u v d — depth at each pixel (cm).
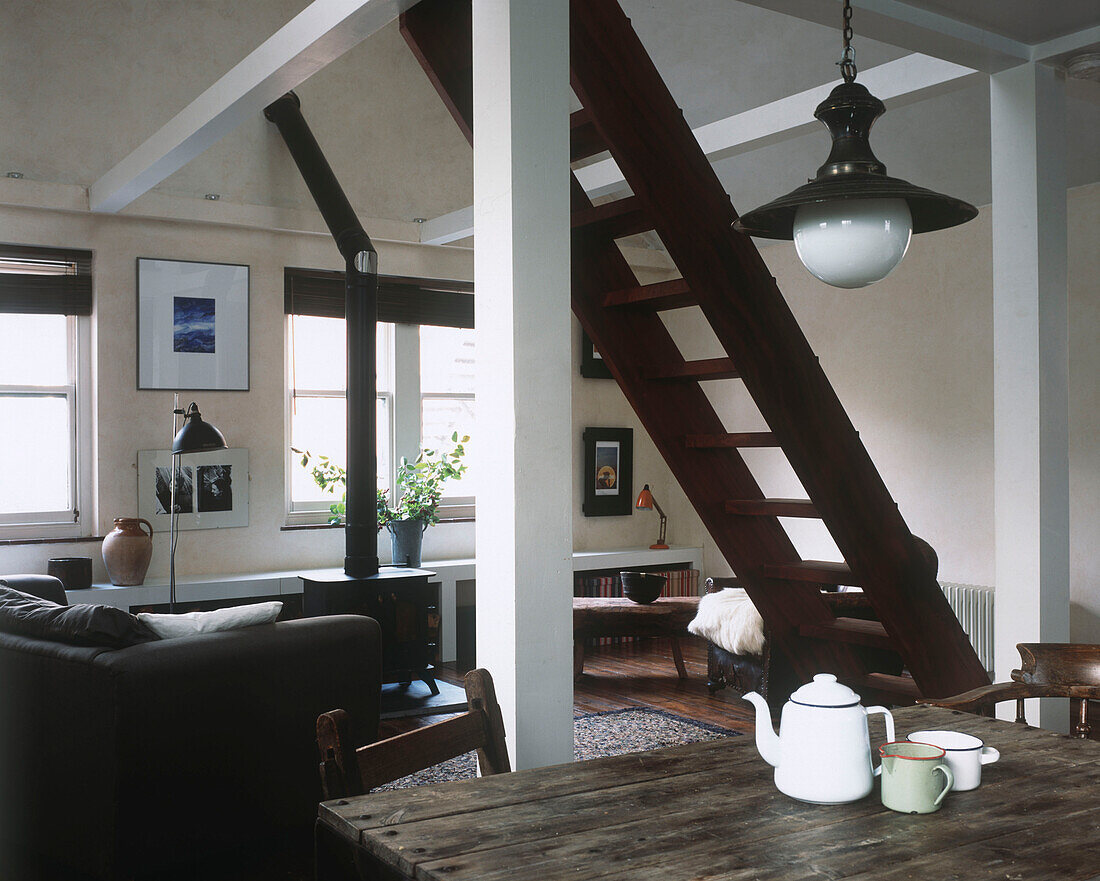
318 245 701
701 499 356
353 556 582
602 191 599
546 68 248
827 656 388
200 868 342
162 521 645
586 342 819
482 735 201
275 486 684
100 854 322
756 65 627
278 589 642
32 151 601
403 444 737
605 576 800
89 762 325
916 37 345
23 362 622
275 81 407
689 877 140
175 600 597
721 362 318
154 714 325
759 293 326
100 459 628
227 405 668
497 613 246
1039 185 366
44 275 614
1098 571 562
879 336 687
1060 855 150
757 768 194
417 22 321
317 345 718
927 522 655
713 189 319
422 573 593
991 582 616
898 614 352
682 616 633
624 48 307
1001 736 222
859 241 193
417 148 733
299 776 368
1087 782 188
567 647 248
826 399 340
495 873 141
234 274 670
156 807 325
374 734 396
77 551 621
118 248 634
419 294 738
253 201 670
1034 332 364
